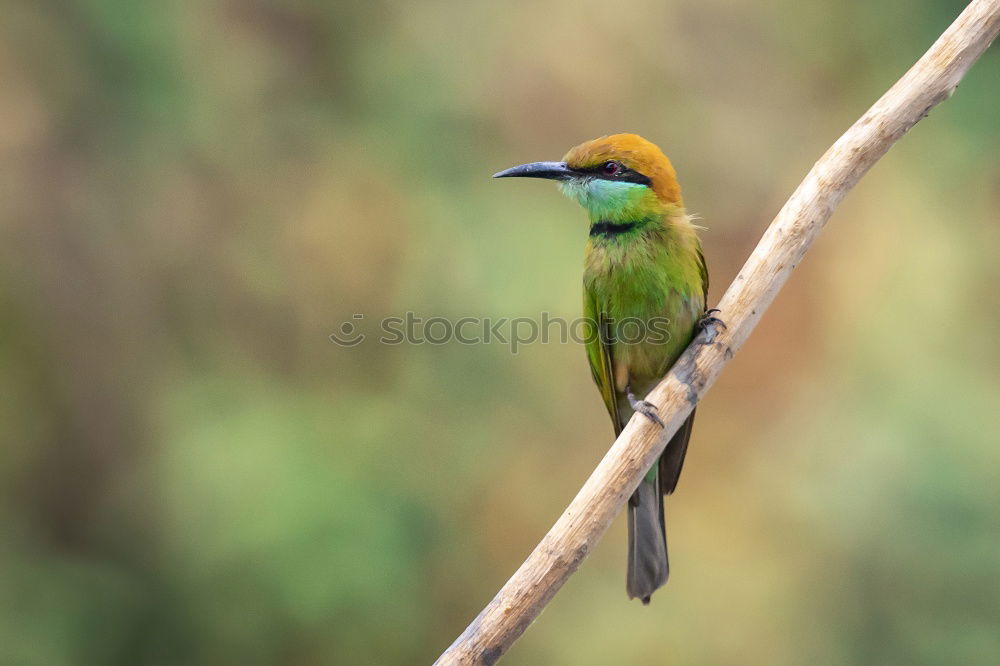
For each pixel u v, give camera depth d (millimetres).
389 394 12273
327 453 11727
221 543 11008
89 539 11672
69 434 11930
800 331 13281
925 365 12922
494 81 13258
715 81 13805
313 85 13133
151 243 12438
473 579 11820
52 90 12156
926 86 5539
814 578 11906
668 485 7180
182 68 12570
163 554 11430
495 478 12062
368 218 12703
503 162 13031
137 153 12422
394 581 11242
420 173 12836
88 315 12164
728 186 13578
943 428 12305
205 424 11789
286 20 13164
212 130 12680
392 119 13016
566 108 13305
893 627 11477
